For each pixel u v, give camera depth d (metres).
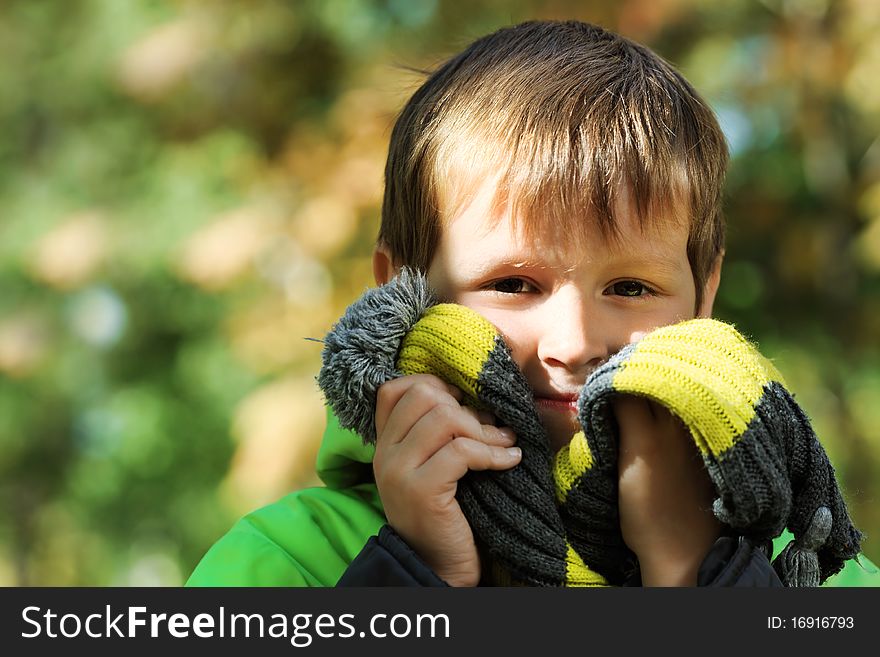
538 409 1.13
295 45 4.72
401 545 1.08
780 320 4.45
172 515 5.51
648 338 1.06
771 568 1.04
